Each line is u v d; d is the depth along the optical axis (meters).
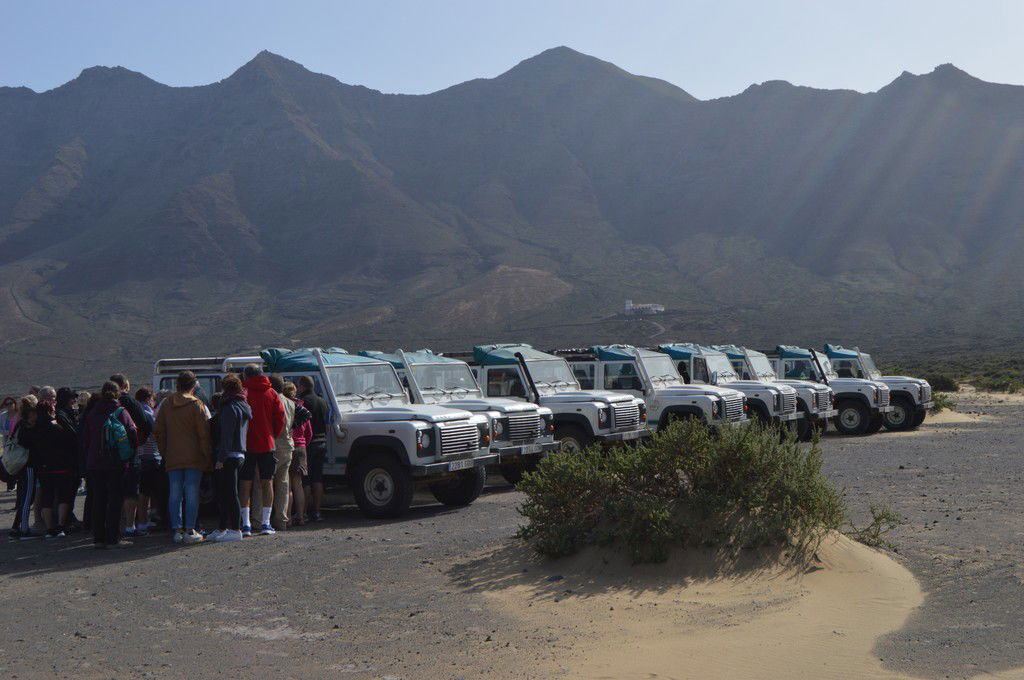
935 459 17.03
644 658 6.07
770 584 7.53
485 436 13.08
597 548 8.28
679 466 8.54
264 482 10.90
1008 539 9.46
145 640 6.97
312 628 7.13
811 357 24.58
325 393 12.59
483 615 7.20
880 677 5.70
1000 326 161.12
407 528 11.03
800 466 8.51
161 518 12.09
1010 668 5.81
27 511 11.58
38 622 7.50
